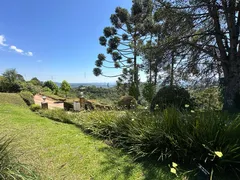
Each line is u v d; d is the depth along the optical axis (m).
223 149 1.99
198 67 6.07
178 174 2.04
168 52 5.95
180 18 5.42
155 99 5.24
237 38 5.49
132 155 2.64
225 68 5.84
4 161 1.62
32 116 5.78
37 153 2.56
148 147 2.58
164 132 2.44
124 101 8.48
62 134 3.71
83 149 2.90
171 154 2.32
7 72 15.27
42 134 3.64
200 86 6.00
